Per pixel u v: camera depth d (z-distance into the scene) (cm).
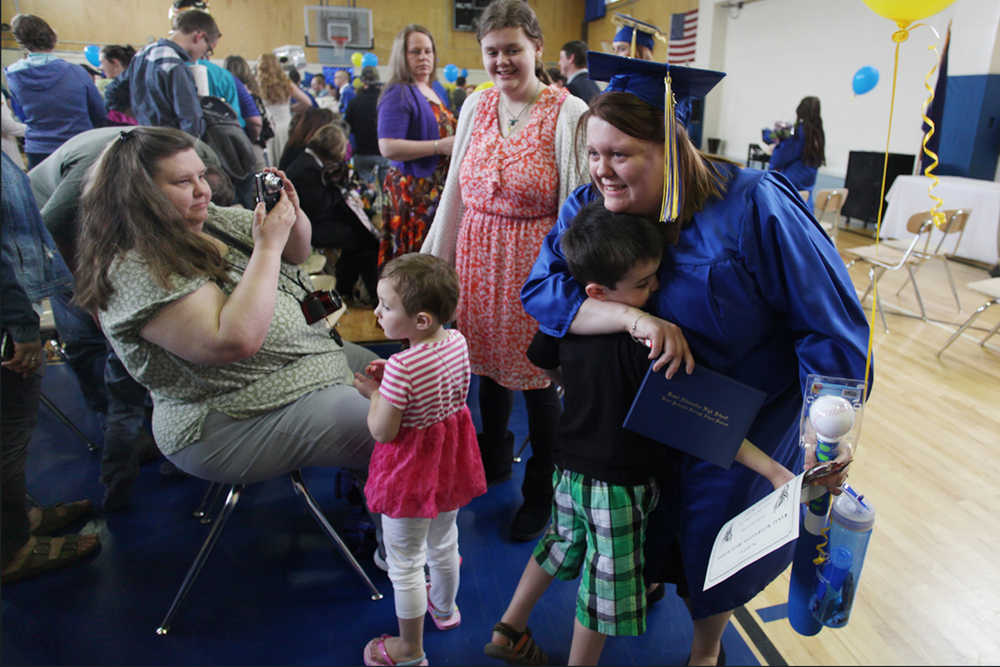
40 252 152
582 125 102
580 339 112
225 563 174
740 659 137
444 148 227
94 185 131
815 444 94
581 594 117
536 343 124
